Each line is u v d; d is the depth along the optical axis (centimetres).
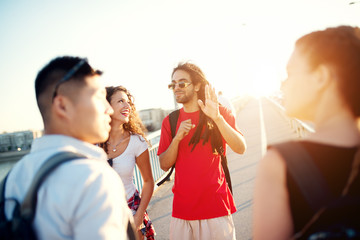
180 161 204
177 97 214
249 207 377
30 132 6222
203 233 188
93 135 95
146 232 216
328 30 74
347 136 66
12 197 82
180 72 212
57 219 75
